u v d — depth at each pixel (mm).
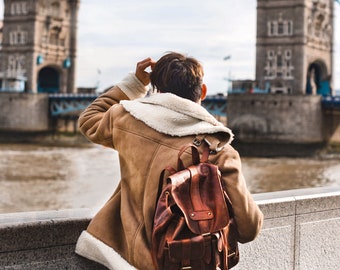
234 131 83938
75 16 120438
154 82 3623
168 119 3398
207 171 3172
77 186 42750
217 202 3104
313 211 5633
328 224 5816
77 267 4094
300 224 5520
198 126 3367
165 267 3084
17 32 115375
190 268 3049
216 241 3078
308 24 92562
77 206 34156
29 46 113812
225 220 3096
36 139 104750
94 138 3764
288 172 56125
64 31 119688
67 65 119000
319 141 83312
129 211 3473
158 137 3412
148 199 3330
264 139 82438
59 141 106125
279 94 81750
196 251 3025
